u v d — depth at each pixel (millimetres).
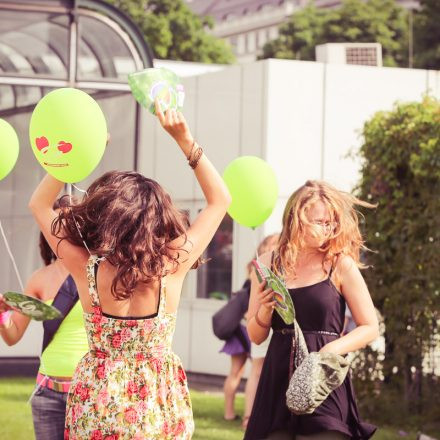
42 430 6434
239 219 7414
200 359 17500
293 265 6074
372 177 12062
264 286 6062
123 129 18469
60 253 4738
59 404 6414
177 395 4758
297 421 5832
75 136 5398
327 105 16828
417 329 11664
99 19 17688
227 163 17219
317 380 5516
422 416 11688
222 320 12336
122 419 4578
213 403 14289
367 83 17109
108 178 4855
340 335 6031
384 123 11961
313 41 70688
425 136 11391
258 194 7230
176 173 18281
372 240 11992
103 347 4676
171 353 4805
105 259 4648
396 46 69562
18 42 17422
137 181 4801
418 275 11508
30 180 19109
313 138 16719
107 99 18484
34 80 17328
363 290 6008
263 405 5992
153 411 4629
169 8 66750
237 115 17078
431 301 11453
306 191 6133
